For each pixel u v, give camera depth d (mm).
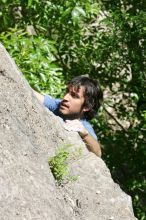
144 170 10617
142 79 10570
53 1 8508
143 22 10039
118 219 3908
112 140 10609
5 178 3213
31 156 3660
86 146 4562
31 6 8367
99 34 10359
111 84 10727
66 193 3846
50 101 4809
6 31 7859
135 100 10461
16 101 3922
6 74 3951
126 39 10211
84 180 4031
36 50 6898
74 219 3703
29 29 9641
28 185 3344
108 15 10703
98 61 10500
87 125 4723
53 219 3332
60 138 4195
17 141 3611
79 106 4762
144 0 10469
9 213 3047
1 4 8211
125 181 10656
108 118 11180
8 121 3670
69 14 8414
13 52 6723
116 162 10602
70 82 4789
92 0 9312
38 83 6609
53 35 9617
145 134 10562
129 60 10477
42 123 4074
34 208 3234
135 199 10266
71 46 10055
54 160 3916
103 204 3939
